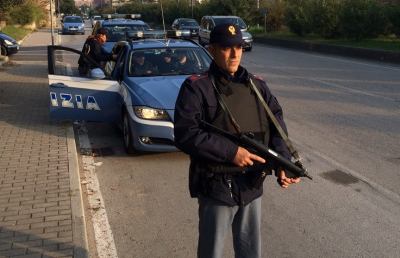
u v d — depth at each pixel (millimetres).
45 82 13031
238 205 2783
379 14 23984
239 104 2746
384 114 9133
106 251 4230
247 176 2791
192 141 2662
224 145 2646
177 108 2756
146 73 7660
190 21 36906
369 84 12711
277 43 28484
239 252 2992
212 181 2752
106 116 7793
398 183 5680
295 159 2881
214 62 2783
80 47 25516
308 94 11398
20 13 43594
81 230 4309
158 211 5078
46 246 4020
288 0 34531
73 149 6797
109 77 8211
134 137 6730
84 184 5898
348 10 25172
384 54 18891
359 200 5223
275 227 4637
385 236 4426
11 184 5441
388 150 6922
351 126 8297
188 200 5367
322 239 4391
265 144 2830
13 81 13188
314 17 27406
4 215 4621
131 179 6066
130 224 4777
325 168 6238
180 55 7992
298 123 8594
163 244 4359
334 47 22484
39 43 29719
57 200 4977
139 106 6684
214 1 43594
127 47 8250
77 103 7770
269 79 13953
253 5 38469
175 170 6383
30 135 7527
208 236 2855
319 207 5066
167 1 55844
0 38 20344
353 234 4473
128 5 65438
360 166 6273
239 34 2732
